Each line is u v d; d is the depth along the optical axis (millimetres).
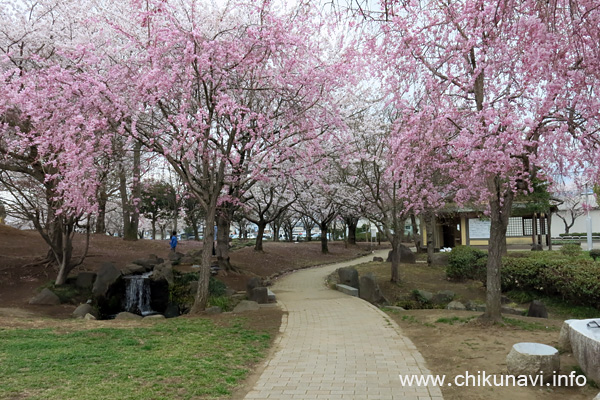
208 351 6426
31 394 4387
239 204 16734
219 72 9602
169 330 7941
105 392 4504
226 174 12352
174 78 9133
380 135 15586
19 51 12492
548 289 12492
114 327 8273
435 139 8242
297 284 17062
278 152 11289
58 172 11461
